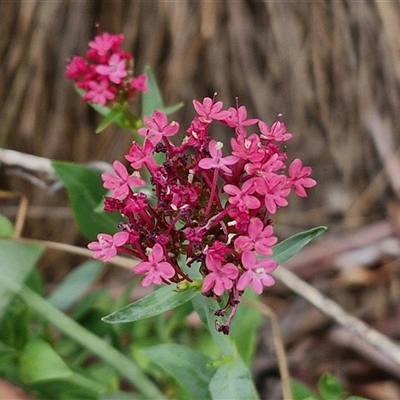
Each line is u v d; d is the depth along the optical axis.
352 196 0.68
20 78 0.62
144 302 0.44
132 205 0.43
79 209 0.50
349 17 0.63
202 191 0.44
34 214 0.65
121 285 0.64
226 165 0.43
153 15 0.61
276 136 0.44
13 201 0.66
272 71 0.64
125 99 0.50
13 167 0.56
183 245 0.44
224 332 0.43
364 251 0.65
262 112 0.64
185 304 0.52
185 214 0.43
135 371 0.50
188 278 0.44
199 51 0.62
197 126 0.44
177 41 0.61
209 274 0.42
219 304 0.45
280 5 0.62
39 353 0.48
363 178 0.68
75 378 0.50
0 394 0.49
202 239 0.43
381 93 0.65
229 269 0.42
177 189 0.43
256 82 0.64
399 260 0.64
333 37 0.63
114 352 0.51
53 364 0.48
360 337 0.55
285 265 0.65
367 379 0.60
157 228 0.44
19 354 0.50
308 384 0.60
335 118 0.66
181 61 0.62
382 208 0.68
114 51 0.50
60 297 0.53
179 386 0.52
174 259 0.44
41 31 0.61
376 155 0.67
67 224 0.67
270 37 0.63
